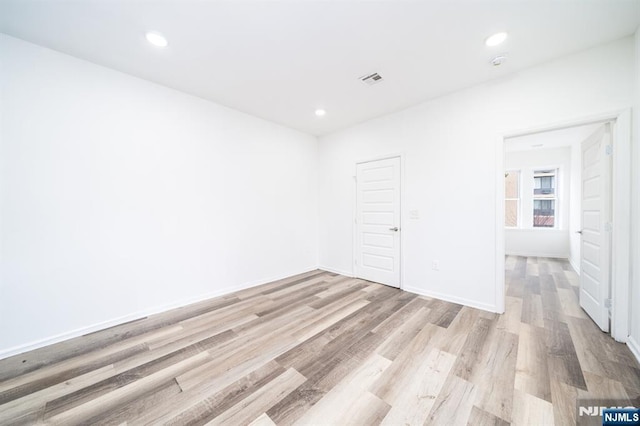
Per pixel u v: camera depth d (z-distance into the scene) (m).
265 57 2.27
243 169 3.55
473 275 2.81
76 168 2.27
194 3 1.66
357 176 4.05
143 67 2.43
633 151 1.95
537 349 1.95
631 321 1.97
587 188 2.62
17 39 2.00
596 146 2.41
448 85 2.76
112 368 1.79
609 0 1.62
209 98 3.10
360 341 2.11
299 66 2.41
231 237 3.41
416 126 3.27
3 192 1.96
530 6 1.68
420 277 3.27
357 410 1.39
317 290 3.46
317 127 4.19
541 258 5.47
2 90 1.95
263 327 2.39
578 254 4.33
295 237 4.30
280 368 1.77
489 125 2.67
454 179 2.94
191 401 1.48
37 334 2.08
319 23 1.84
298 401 1.46
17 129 2.00
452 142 2.94
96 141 2.36
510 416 1.34
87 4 1.66
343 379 1.65
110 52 2.19
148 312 2.67
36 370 1.78
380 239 3.75
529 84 2.42
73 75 2.24
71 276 2.24
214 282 3.23
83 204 2.30
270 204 3.90
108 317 2.43
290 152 4.20
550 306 2.81
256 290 3.48
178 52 2.20
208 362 1.85
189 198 3.00
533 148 5.55
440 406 1.41
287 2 1.65
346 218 4.24
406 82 2.70
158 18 1.79
